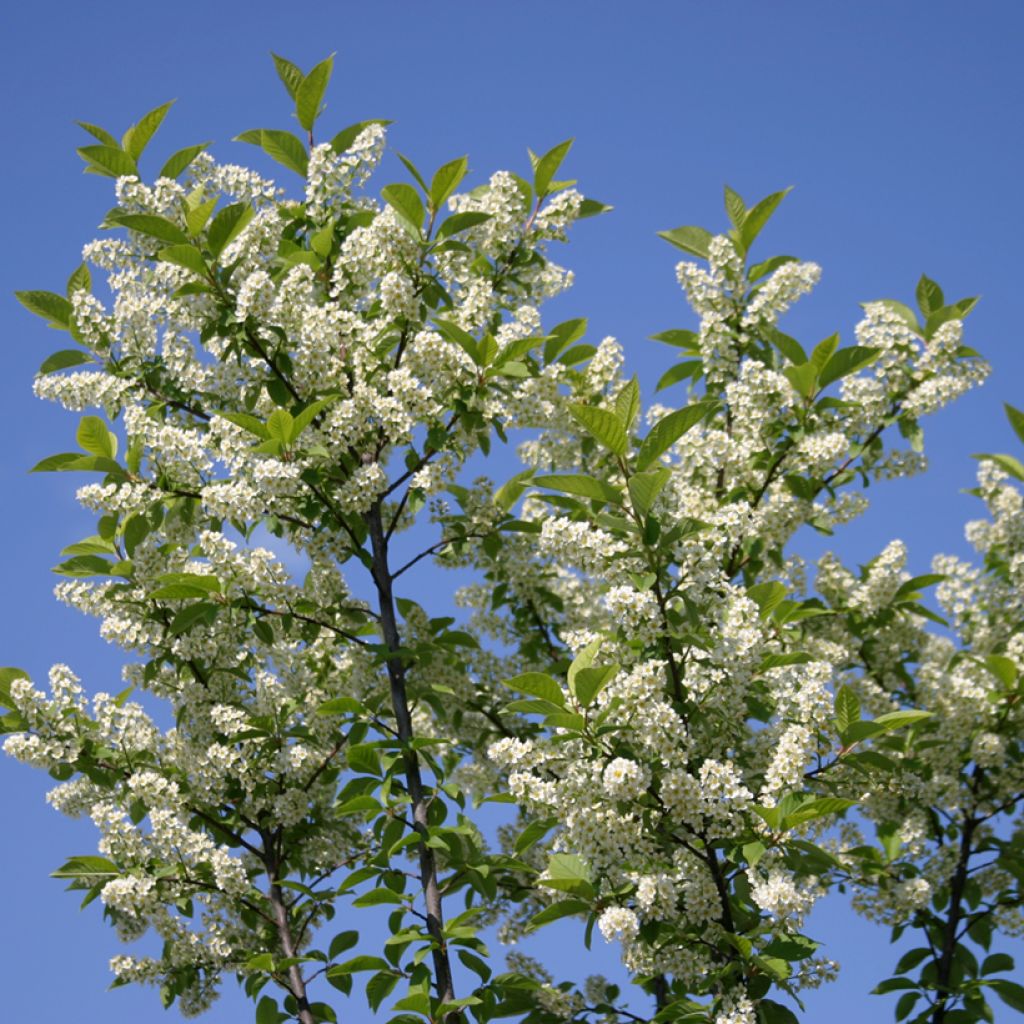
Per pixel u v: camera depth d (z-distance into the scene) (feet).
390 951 14.12
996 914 15.01
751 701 14.07
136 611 14.69
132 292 14.74
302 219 14.88
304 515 14.38
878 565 15.39
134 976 14.49
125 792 14.65
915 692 15.53
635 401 13.88
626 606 13.65
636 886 13.82
